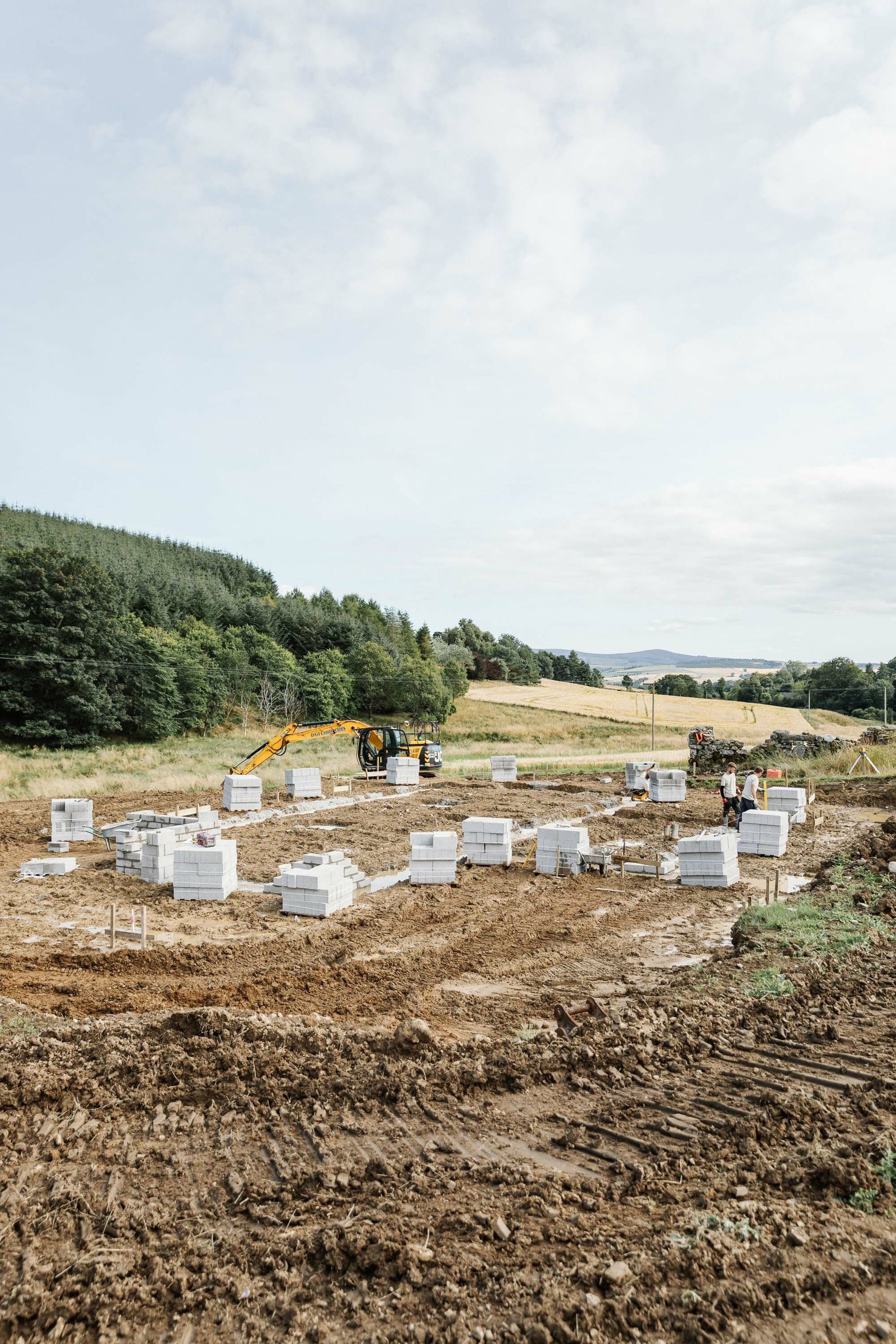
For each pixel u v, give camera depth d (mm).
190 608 72000
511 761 30750
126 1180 5414
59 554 48750
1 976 10070
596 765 39781
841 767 30203
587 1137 5773
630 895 13703
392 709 71688
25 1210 5082
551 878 14984
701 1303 3846
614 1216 4738
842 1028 7559
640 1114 6059
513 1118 6102
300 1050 7262
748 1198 4816
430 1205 4949
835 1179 4844
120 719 48688
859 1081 6469
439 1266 4352
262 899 13688
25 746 43594
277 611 80125
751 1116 5910
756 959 9609
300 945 11281
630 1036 7301
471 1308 4016
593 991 9336
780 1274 4004
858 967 9273
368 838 19047
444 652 102938
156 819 17859
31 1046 7293
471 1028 8328
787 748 33188
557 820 21672
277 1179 5387
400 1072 6730
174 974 10234
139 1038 7520
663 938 11359
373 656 71062
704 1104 6172
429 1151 5625
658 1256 4242
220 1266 4520
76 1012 8750
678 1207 4762
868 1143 5285
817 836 18438
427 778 32344
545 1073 6754
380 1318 4031
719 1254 4188
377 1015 8664
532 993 9328
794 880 14508
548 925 12016
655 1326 3770
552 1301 3969
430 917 12578
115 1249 4684
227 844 14164
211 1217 4992
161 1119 6141
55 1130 6004
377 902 13492
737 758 33000
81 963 10555
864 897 12297
